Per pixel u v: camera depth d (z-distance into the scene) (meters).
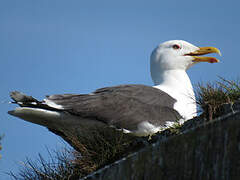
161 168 4.55
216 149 4.16
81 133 8.28
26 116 8.09
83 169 7.27
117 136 8.09
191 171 4.29
